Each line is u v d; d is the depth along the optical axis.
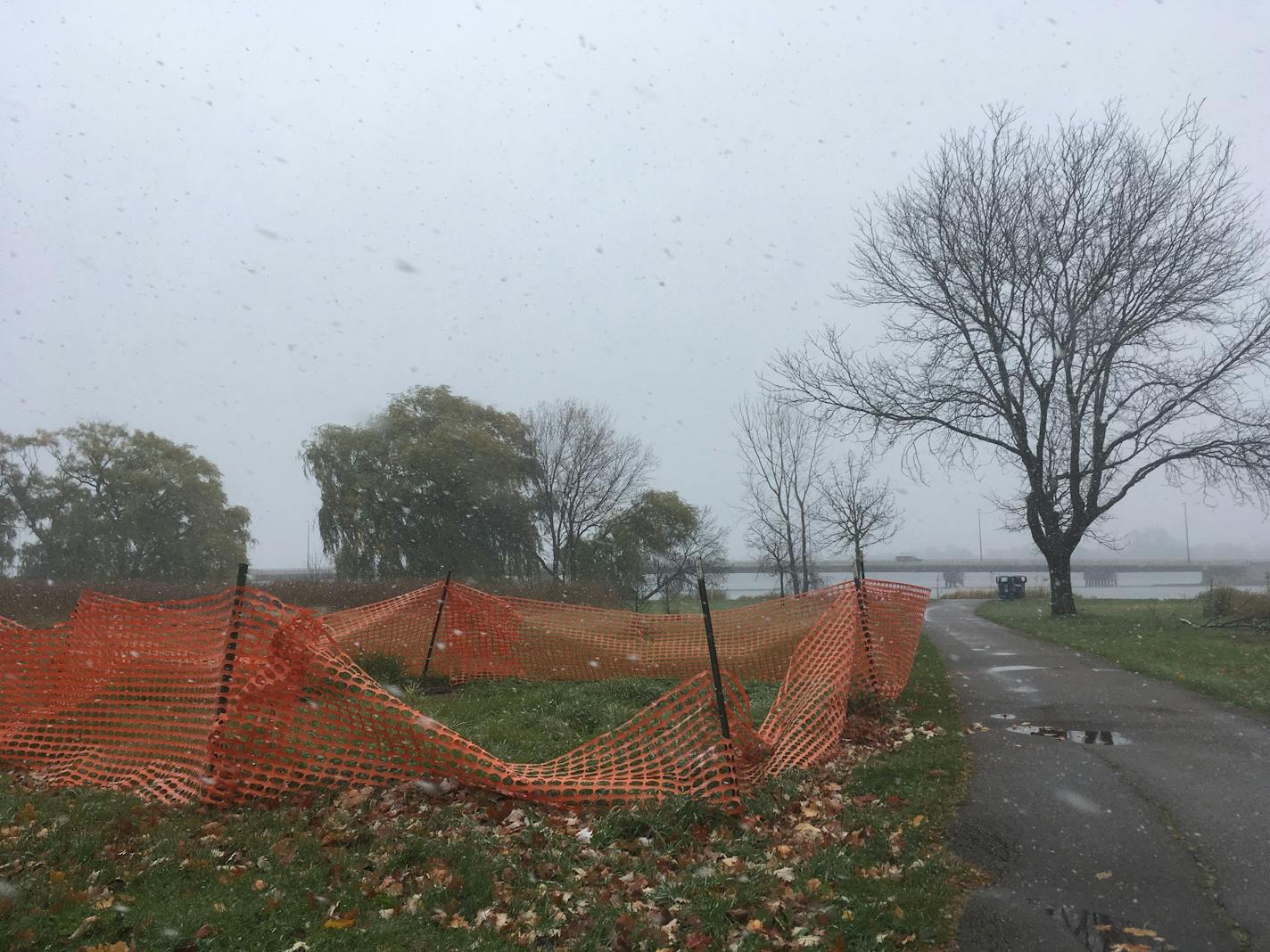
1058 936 4.20
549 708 9.55
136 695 7.38
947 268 24.91
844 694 8.68
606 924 4.26
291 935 4.10
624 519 44.53
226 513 52.69
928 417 25.19
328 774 6.29
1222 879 4.79
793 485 31.66
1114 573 80.00
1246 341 22.22
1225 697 9.80
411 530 43.34
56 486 49.91
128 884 4.60
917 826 5.63
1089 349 23.52
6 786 6.67
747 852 5.23
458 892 4.56
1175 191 22.77
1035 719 9.02
